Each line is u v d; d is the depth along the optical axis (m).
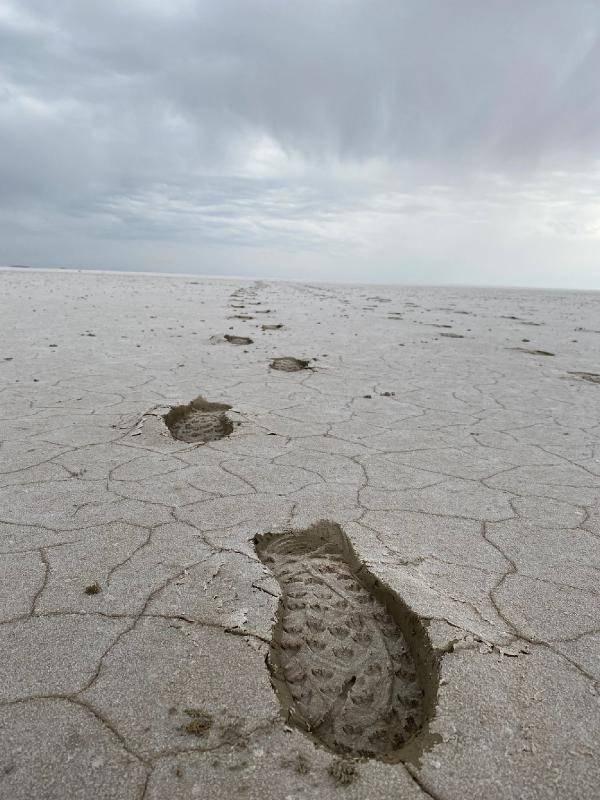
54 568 1.87
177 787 1.12
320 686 1.47
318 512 2.34
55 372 4.78
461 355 6.58
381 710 1.42
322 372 5.25
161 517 2.24
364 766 1.20
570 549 2.10
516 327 10.24
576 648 1.56
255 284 26.28
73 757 1.18
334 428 3.51
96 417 3.54
